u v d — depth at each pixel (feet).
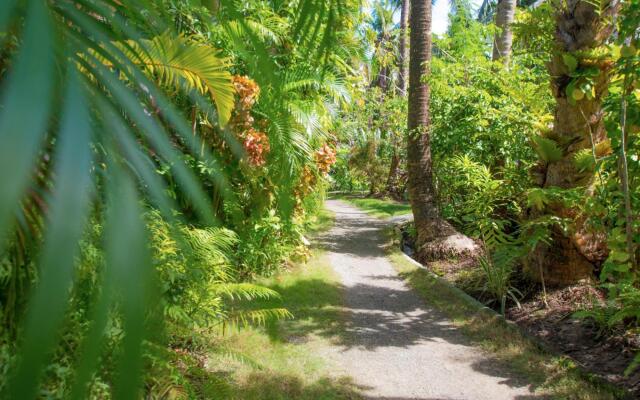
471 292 19.42
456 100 28.53
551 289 17.56
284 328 14.43
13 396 0.55
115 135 1.00
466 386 11.98
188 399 7.39
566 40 15.94
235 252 16.84
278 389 10.58
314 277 20.30
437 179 30.60
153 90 1.44
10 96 0.71
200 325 9.72
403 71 53.52
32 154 0.63
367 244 29.48
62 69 0.95
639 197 12.82
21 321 0.63
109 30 1.49
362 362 12.91
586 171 16.34
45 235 0.68
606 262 12.99
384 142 57.72
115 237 0.77
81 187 0.74
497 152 26.27
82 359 0.72
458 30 39.40
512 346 14.11
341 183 67.41
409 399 11.23
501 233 18.38
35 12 0.93
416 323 16.26
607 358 12.79
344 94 20.36
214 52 5.55
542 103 20.48
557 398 11.30
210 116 2.32
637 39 11.93
